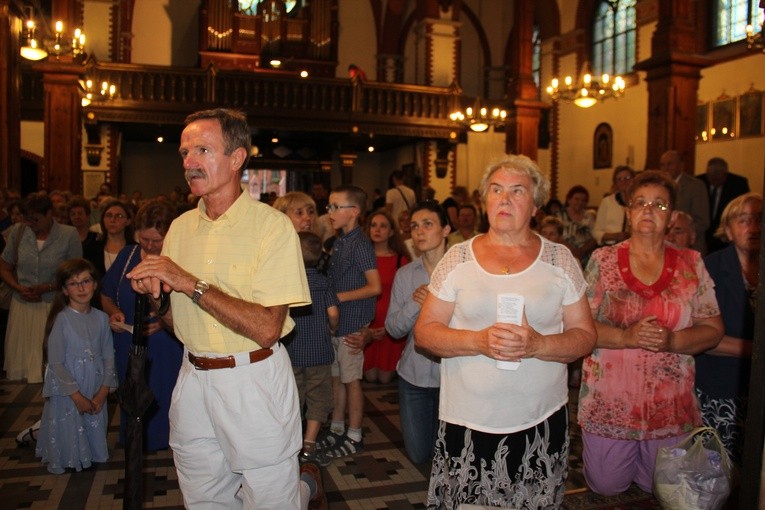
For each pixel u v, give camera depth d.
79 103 11.17
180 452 2.41
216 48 18.97
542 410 2.40
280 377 2.38
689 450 2.80
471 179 18.73
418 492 3.67
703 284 3.17
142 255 4.04
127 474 2.26
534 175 2.42
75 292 3.82
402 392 3.98
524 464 2.41
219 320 2.16
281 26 20.00
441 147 18.11
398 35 21.83
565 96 12.49
